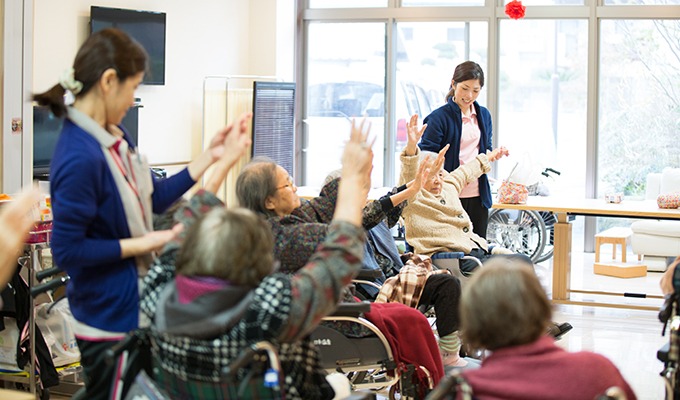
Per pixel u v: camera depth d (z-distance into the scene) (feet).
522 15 25.61
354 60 32.27
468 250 17.01
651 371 16.89
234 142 8.74
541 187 29.09
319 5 32.50
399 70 31.99
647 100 29.91
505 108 31.04
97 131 7.85
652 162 30.04
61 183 7.68
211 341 6.61
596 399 6.36
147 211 8.31
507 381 6.44
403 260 16.14
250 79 31.07
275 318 6.47
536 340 6.59
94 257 7.68
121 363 7.75
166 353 6.85
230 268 6.58
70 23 23.41
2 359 14.83
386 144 32.09
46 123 21.20
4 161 19.52
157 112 26.78
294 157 31.35
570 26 30.30
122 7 25.11
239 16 30.42
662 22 29.55
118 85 7.89
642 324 20.84
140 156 8.28
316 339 12.04
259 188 11.27
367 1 31.99
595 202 22.49
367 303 10.62
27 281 14.83
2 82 19.30
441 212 17.02
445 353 14.49
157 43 26.00
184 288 6.63
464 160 19.45
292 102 30.68
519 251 28.22
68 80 7.79
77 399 8.13
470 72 18.95
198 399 6.77
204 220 6.77
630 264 26.61
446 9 31.09
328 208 12.80
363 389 12.51
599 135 30.35
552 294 22.47
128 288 7.97
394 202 13.50
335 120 32.63
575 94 30.48
